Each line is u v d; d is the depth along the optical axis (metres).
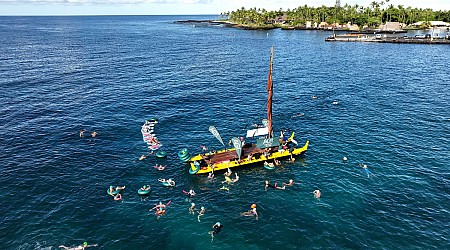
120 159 58.06
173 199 47.03
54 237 39.44
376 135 67.50
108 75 116.75
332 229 40.72
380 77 117.44
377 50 185.38
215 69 131.88
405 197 46.78
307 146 61.34
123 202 46.25
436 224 41.34
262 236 39.75
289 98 93.56
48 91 96.00
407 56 163.12
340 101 90.19
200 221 42.47
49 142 64.25
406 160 56.97
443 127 71.19
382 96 94.25
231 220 42.66
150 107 84.50
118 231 40.62
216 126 73.31
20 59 143.75
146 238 39.56
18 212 43.78
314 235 39.78
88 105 85.06
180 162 57.34
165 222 42.28
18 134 67.56
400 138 65.88
